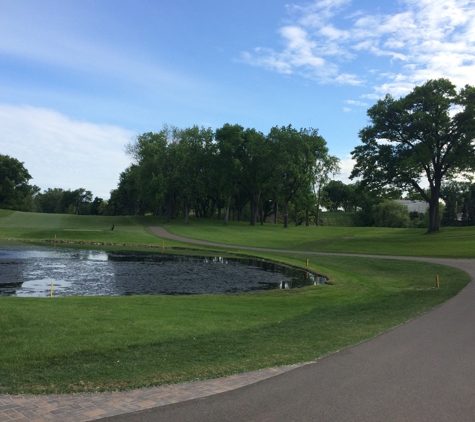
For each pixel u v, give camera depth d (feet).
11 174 331.77
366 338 31.89
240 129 238.27
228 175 237.66
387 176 174.91
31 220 252.42
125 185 338.75
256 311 47.09
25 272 83.51
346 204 460.55
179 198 261.65
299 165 226.38
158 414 17.11
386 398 19.12
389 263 103.45
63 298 49.85
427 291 62.44
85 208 503.20
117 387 20.38
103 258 114.93
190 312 44.09
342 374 22.68
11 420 16.30
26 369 22.95
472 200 292.20
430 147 169.17
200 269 97.71
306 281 83.05
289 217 354.74
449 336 32.32
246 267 104.27
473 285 65.21
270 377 22.13
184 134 254.68
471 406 18.30
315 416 17.04
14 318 33.58
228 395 19.38
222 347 28.73
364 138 179.73
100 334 30.86
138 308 44.86
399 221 328.29
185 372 22.89
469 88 161.79
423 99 164.86
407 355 26.73
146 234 196.24
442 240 150.10
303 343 30.30
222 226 237.86
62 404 18.12
